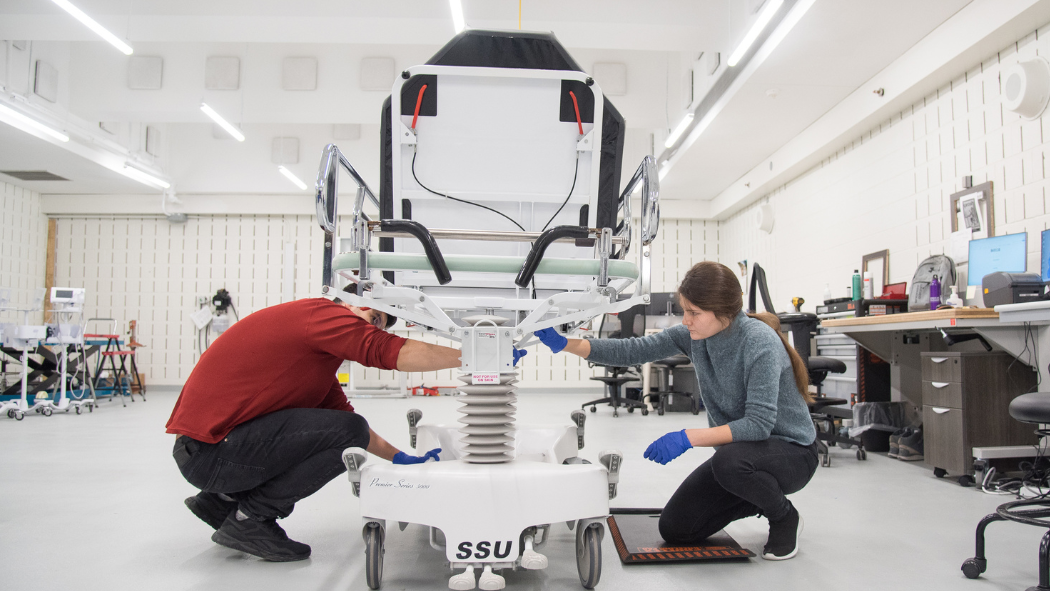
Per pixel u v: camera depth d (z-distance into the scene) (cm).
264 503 166
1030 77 343
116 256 896
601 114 168
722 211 840
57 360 655
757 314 189
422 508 135
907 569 166
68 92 619
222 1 457
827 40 427
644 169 162
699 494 173
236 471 159
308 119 638
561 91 167
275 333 161
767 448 161
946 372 299
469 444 152
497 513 134
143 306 893
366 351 155
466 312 177
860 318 343
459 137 167
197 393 161
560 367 895
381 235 156
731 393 172
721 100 550
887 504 243
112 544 186
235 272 892
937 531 204
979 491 268
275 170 845
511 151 169
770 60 457
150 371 887
